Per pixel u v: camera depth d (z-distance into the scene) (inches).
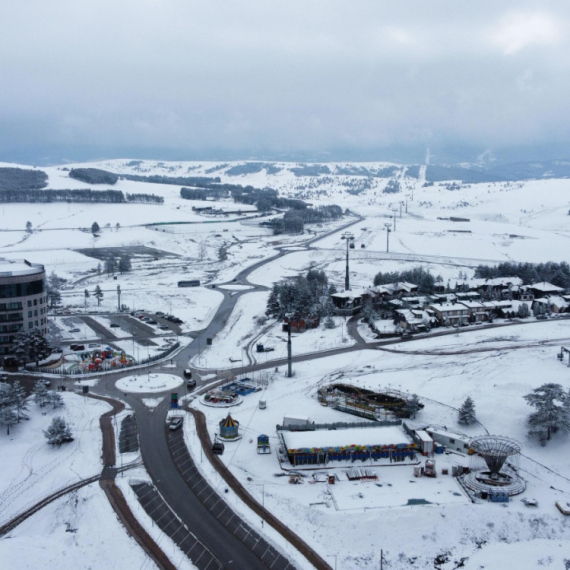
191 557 2546.8
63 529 2800.2
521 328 6195.9
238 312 7790.4
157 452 3555.6
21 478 3277.6
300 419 3853.3
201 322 7362.2
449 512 2851.9
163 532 2721.5
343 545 2659.9
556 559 2608.3
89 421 4047.7
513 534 2765.7
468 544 2709.2
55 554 2554.1
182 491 3090.6
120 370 5285.4
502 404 4106.8
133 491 3080.7
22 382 4926.2
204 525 2783.0
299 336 6358.3
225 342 6299.2
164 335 6678.2
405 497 3004.4
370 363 5231.3
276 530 2736.2
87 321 7411.4
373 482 3176.7
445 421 3961.6
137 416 4141.2
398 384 4621.1
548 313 6929.1
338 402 4261.8
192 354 5851.4
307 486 3122.5
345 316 7145.7
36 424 4008.4
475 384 4495.6
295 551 2588.6
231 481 3174.2
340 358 5452.8
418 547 2674.7
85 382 4948.3
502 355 5152.6
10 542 2598.4
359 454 3437.5
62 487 3161.9
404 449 3444.9
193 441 3676.2
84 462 3425.2
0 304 5378.9
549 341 5585.6
